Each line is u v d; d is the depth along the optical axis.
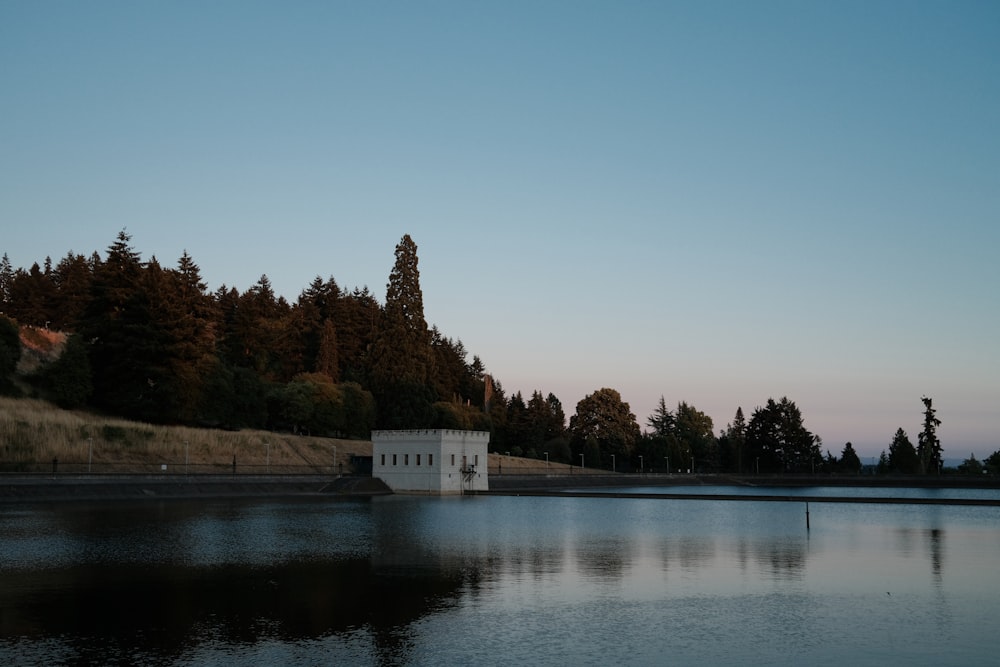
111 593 33.69
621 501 116.44
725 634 28.05
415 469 123.44
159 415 118.38
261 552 46.75
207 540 51.94
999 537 61.78
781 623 29.77
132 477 91.00
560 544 53.94
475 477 128.00
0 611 30.14
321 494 110.12
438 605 32.22
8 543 48.56
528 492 123.31
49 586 35.06
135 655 24.34
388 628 28.23
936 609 32.47
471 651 25.42
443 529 63.28
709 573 41.50
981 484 189.25
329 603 32.25
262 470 114.12
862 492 170.12
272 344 171.12
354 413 151.38
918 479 195.00
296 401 141.75
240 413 135.00
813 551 51.53
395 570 40.88
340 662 23.94
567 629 28.50
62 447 94.19
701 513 89.69
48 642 25.75
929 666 24.36
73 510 71.12
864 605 33.22
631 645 26.44
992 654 25.70
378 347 160.75
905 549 53.00
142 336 117.25
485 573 40.38
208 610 30.66
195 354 120.31
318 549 48.59
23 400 106.62
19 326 125.88
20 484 79.31
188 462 107.00
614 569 42.56
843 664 24.50
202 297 171.12
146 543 49.53
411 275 161.62
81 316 130.75
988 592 36.41
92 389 114.50
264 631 27.50
